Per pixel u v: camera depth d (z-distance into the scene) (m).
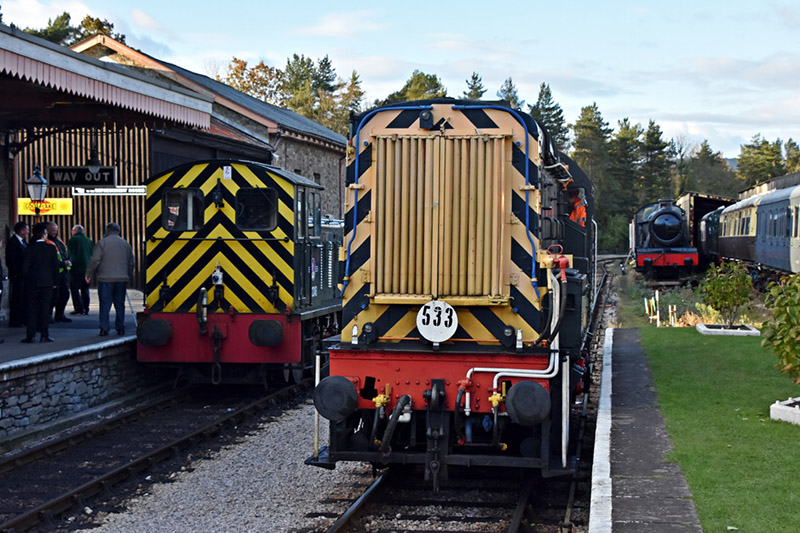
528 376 6.54
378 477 7.66
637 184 78.62
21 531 6.55
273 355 11.71
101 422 10.09
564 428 6.64
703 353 12.88
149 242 12.05
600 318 22.52
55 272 12.17
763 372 10.97
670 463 6.77
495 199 6.73
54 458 8.80
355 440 6.85
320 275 13.62
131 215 20.83
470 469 8.03
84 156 20.62
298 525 6.59
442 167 6.79
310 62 87.69
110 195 20.80
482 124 6.81
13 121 13.42
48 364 10.05
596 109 76.44
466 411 6.61
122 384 11.95
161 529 6.58
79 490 7.31
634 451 7.16
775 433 7.64
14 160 14.71
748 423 8.09
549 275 6.57
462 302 6.73
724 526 5.25
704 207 41.97
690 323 19.06
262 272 11.91
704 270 39.47
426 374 6.71
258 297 11.92
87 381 11.01
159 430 10.10
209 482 7.86
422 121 6.81
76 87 10.24
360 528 6.38
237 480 7.90
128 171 20.70
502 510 6.86
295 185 11.88
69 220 21.03
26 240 15.71
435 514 6.77
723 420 8.27
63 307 15.04
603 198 71.50
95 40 24.92
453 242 6.78
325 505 7.07
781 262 23.64
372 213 6.88
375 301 6.84
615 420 8.41
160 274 12.05
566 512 6.68
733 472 6.40
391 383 6.76
